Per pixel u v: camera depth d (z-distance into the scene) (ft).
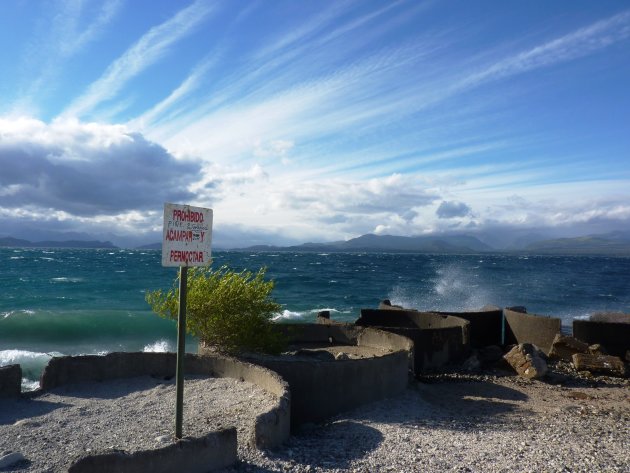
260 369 30.50
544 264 412.77
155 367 33.32
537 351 48.37
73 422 25.22
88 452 18.34
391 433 26.81
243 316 38.45
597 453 24.76
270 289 40.09
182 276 20.65
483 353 52.80
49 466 20.17
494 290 165.89
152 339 72.02
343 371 31.89
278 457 22.08
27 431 23.91
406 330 48.29
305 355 42.11
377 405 32.91
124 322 80.12
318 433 27.04
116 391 30.53
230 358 32.91
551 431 28.76
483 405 35.40
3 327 76.28
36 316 81.97
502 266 356.18
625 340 54.75
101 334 74.23
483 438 26.66
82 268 220.02
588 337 55.52
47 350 65.10
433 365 48.88
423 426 28.63
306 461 22.08
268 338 39.40
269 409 23.97
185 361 33.65
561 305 131.85
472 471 21.91
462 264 383.86
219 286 38.34
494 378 45.19
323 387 31.37
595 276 253.65
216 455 20.20
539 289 172.35
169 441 22.33
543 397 38.88
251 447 22.43
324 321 55.01
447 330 50.08
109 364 32.42
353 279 200.54
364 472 21.33
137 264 261.44
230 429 20.76
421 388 39.04
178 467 19.16
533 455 24.13
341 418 30.50
